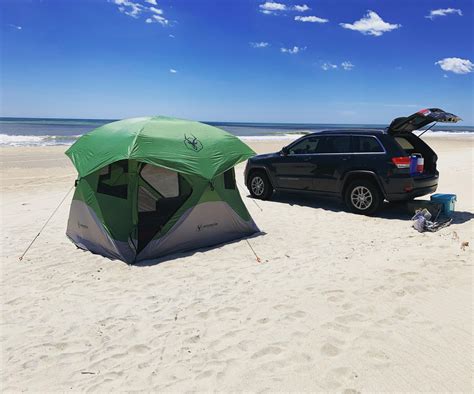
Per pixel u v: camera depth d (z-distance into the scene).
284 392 2.93
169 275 5.39
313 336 3.66
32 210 9.33
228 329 3.88
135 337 3.80
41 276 5.38
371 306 4.20
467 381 2.98
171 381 3.12
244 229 7.18
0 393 3.04
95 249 6.39
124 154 5.82
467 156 22.00
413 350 3.38
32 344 3.71
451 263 5.36
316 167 9.27
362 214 8.67
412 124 8.48
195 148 6.40
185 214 6.37
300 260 5.83
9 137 36.00
